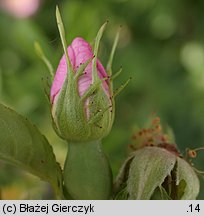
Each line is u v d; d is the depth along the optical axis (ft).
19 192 0.95
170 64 1.69
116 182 0.73
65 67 0.70
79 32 0.93
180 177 0.72
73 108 0.70
